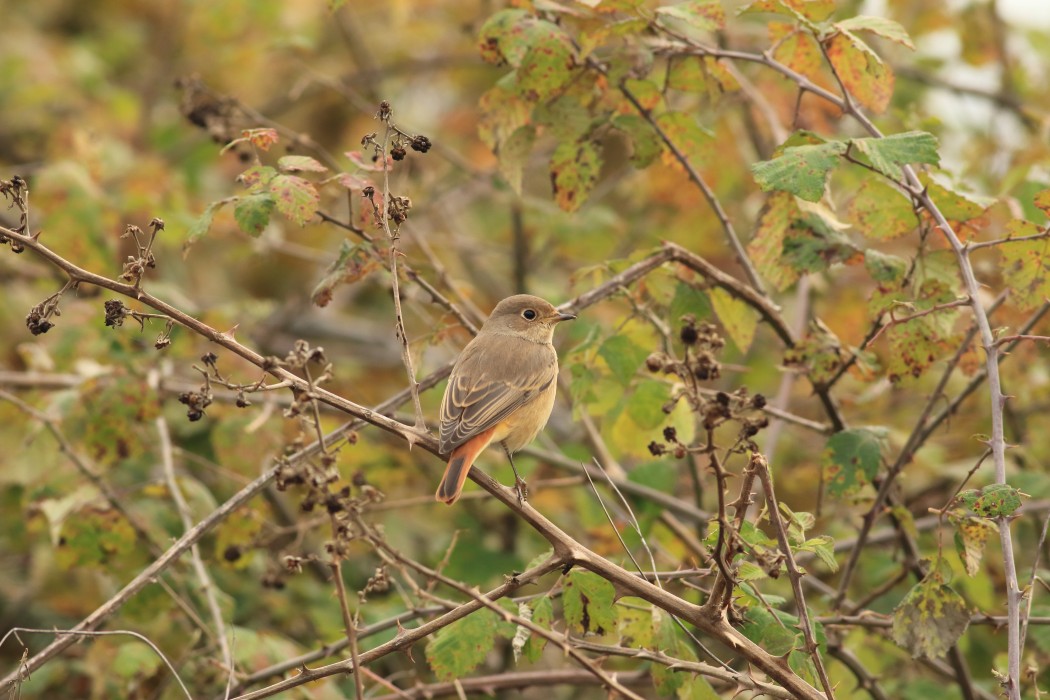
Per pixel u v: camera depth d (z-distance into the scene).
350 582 13.11
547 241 15.71
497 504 13.77
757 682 7.29
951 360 9.73
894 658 11.41
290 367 7.03
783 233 9.94
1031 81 16.92
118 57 20.14
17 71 18.30
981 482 11.96
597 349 9.91
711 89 10.66
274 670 9.73
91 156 13.62
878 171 8.54
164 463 11.15
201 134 17.44
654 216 15.93
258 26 18.58
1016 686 6.84
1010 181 12.20
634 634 8.21
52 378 12.12
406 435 7.41
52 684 11.84
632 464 14.32
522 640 7.38
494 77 18.39
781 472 14.00
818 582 11.28
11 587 13.02
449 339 12.30
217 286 18.00
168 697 10.28
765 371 14.97
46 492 11.28
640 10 9.69
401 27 18.45
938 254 9.58
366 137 7.89
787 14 9.20
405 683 12.91
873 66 9.66
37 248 6.71
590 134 10.41
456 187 16.05
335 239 17.84
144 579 8.41
